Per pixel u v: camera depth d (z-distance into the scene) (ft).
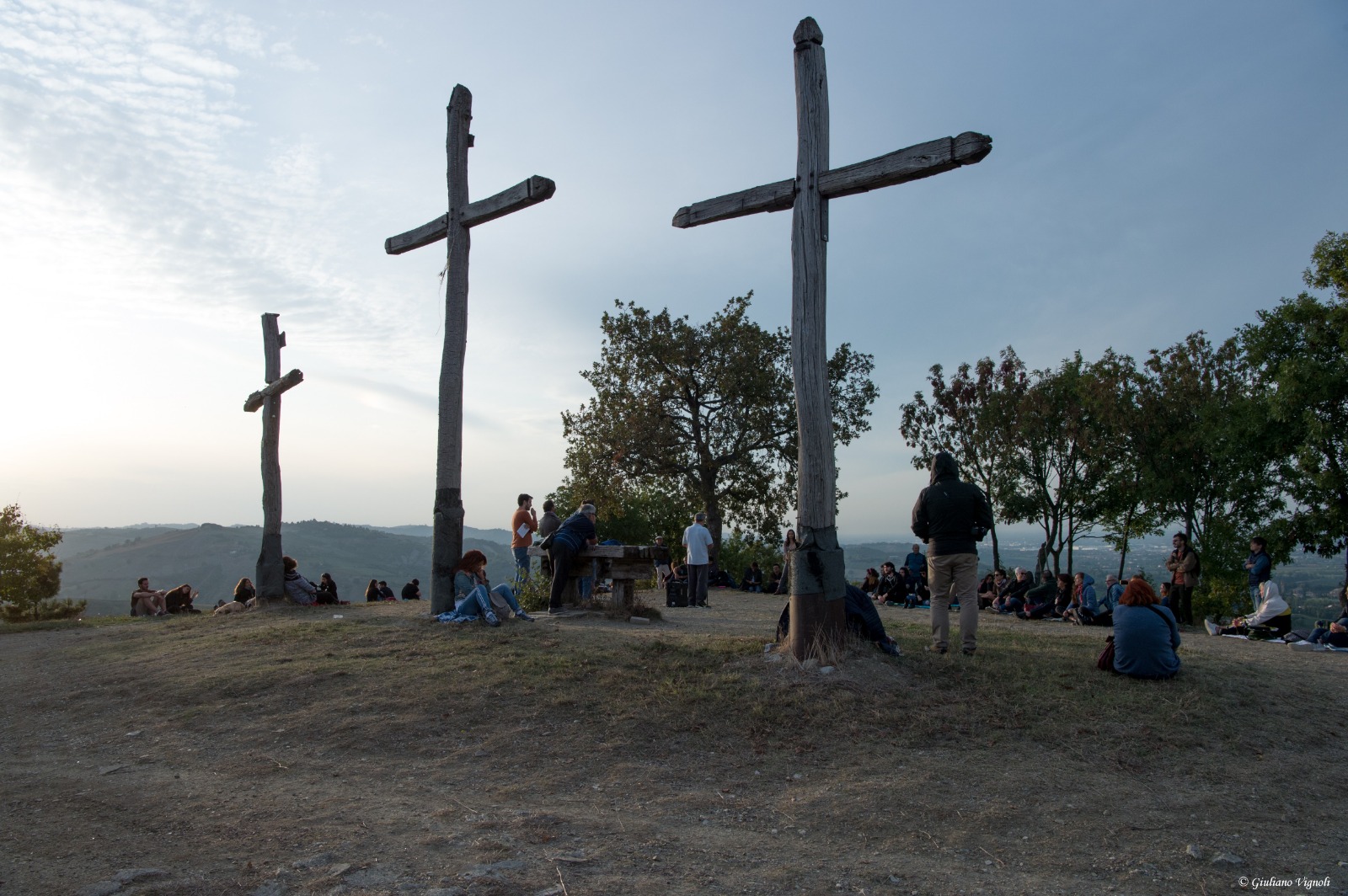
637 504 116.67
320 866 13.75
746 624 36.99
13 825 15.87
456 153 38.27
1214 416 69.36
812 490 24.52
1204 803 16.56
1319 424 59.26
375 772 18.81
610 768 18.78
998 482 88.74
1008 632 32.14
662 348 95.09
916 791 16.99
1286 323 65.10
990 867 13.91
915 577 56.59
